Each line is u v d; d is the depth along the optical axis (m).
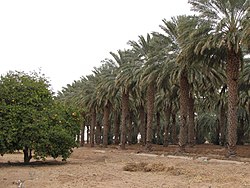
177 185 13.78
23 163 25.03
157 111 61.91
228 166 20.94
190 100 45.31
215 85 36.94
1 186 13.73
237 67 28.94
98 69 55.81
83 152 40.19
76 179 15.66
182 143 34.22
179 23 30.78
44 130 23.45
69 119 25.67
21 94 23.73
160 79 35.50
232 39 26.77
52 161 27.03
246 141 67.44
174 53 34.53
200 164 22.41
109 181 15.01
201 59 30.62
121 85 44.78
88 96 56.16
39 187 13.43
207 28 28.23
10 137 21.98
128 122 63.94
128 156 32.53
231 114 28.72
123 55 46.97
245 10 27.55
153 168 19.44
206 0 28.16
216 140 68.12
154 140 76.38
